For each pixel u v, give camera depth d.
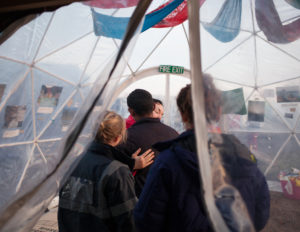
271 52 1.76
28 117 2.59
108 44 2.86
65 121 2.60
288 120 1.69
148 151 2.61
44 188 2.01
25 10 2.43
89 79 2.75
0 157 2.49
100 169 1.96
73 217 2.01
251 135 1.59
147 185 1.54
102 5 2.62
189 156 1.47
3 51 2.59
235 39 1.70
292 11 1.89
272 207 1.64
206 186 1.28
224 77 1.58
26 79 2.63
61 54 2.74
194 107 1.30
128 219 1.85
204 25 1.57
